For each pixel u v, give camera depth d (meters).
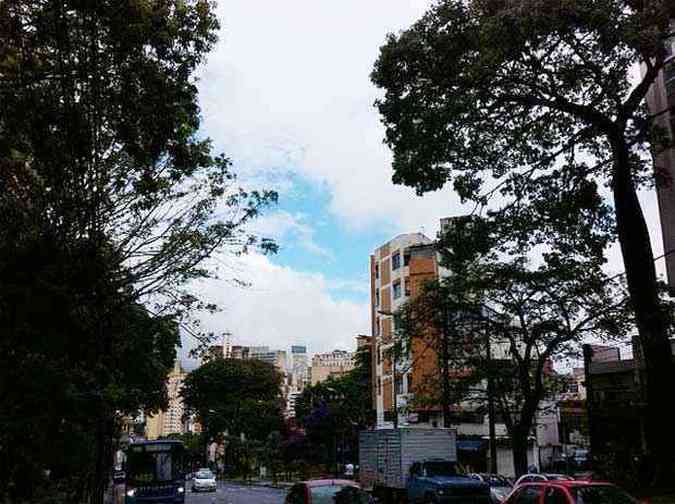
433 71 19.56
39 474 14.82
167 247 16.88
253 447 77.75
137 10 12.03
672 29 21.02
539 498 12.05
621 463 21.20
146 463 26.56
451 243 20.55
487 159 20.31
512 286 29.61
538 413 58.69
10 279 12.38
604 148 20.55
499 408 35.38
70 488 22.38
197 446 102.75
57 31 11.73
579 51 17.58
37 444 13.91
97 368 15.52
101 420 17.66
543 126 20.08
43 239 12.67
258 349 176.50
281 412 90.50
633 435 36.81
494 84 18.94
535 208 19.20
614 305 27.94
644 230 18.14
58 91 12.17
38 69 12.03
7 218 13.03
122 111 12.74
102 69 12.34
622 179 18.31
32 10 11.69
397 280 60.22
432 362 53.25
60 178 13.05
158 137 13.06
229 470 84.12
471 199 20.02
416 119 19.77
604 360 48.25
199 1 13.20
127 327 18.83
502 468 52.28
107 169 14.38
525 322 30.59
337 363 141.75
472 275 30.00
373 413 64.25
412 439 28.50
